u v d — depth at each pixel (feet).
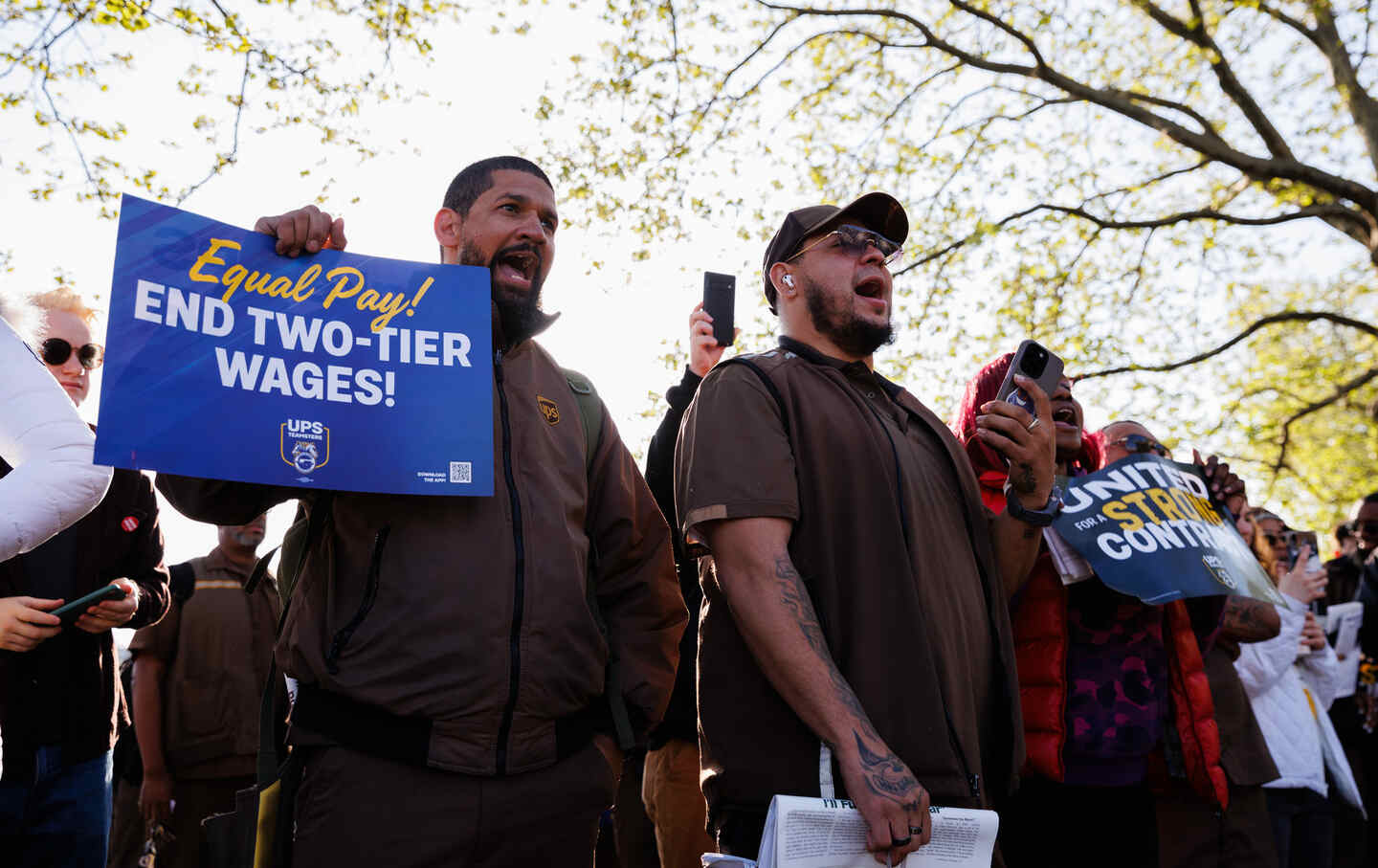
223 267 6.79
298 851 6.57
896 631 6.88
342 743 6.55
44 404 6.25
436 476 6.86
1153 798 10.21
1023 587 9.32
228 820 7.25
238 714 15.56
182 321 6.55
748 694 6.97
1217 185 36.58
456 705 6.59
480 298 7.44
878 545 7.07
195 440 6.39
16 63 19.57
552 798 6.91
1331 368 41.52
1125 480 9.63
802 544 7.09
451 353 7.20
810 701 6.46
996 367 9.95
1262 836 11.59
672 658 8.14
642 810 12.98
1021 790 9.45
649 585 8.11
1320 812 14.73
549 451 7.60
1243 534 12.89
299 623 6.88
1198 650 9.71
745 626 6.74
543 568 7.09
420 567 6.80
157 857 15.37
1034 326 34.40
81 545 9.30
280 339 6.80
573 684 7.09
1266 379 42.27
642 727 7.88
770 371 7.55
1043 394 8.09
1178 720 9.46
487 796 6.63
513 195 8.04
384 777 6.48
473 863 6.59
